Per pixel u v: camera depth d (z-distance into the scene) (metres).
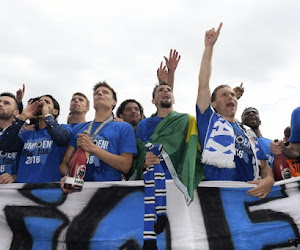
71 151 3.13
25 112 3.22
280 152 3.18
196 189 2.78
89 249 2.64
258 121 4.46
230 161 2.84
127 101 4.50
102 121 3.24
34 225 2.76
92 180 2.89
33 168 3.16
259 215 2.77
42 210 2.79
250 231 2.70
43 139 3.26
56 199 2.80
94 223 2.70
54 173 3.13
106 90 3.36
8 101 3.69
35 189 2.86
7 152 3.33
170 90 3.36
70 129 3.36
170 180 2.78
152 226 2.54
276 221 2.76
